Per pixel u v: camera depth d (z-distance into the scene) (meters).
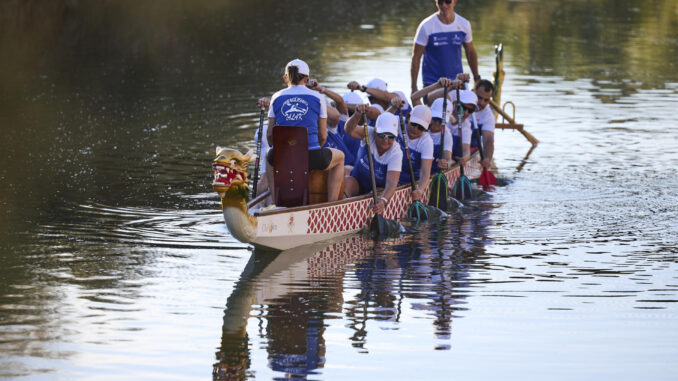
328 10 117.44
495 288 25.59
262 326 22.69
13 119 52.56
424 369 20.19
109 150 44.59
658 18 105.69
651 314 23.47
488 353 21.03
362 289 25.52
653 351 21.09
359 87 35.94
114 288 25.44
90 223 32.09
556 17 106.94
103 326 22.59
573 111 55.81
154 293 25.09
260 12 113.81
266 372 20.03
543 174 40.75
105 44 84.25
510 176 40.50
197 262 28.00
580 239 30.59
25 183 37.81
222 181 26.97
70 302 24.28
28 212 33.38
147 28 95.69
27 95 60.50
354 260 28.39
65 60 75.31
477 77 44.44
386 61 73.56
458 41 42.94
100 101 58.66
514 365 20.39
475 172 41.97
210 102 58.53
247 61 75.69
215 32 94.12
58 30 90.88
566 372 20.00
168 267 27.44
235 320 23.05
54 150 44.41
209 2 122.88
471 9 115.38
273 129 29.84
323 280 26.33
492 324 22.83
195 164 41.88
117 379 19.61
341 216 31.11
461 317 23.34
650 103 58.06
